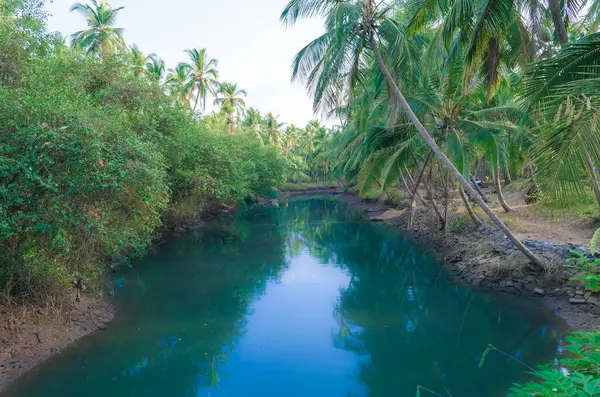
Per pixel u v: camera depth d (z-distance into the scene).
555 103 5.09
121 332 9.66
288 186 65.94
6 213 6.59
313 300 12.43
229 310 11.39
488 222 17.66
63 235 7.28
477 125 13.12
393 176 16.25
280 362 8.34
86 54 12.11
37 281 8.79
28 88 7.59
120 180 7.71
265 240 22.94
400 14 14.20
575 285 10.57
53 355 8.17
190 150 17.97
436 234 20.11
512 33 11.02
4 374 7.21
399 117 15.27
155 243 20.55
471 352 8.71
